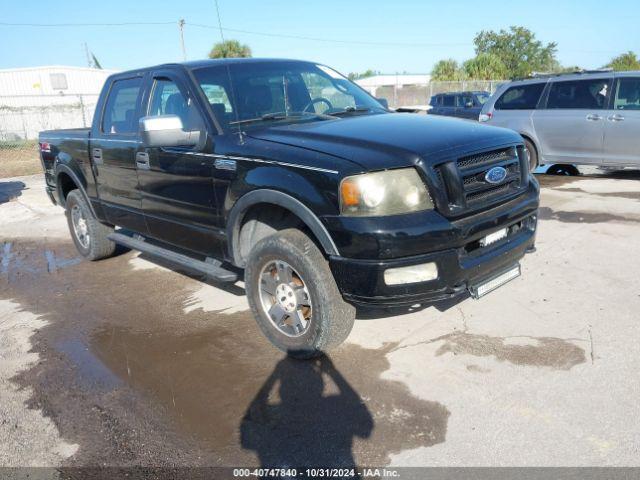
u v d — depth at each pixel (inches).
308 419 120.0
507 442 108.0
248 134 153.3
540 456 103.7
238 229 154.3
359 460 106.3
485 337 149.1
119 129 201.5
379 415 119.4
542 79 358.0
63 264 248.5
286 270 141.9
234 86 171.0
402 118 162.6
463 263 129.3
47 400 135.7
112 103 206.4
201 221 166.1
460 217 129.8
